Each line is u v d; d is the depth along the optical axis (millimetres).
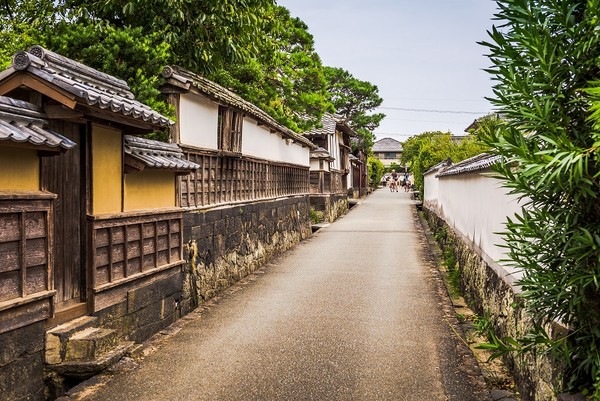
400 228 22875
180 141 8875
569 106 3273
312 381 5629
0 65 7570
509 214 6355
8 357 4598
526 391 5078
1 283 4500
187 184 9070
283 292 10344
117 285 6344
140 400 5070
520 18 3217
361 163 48219
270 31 14797
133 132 6773
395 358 6398
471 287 9203
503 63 3338
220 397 5180
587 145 3168
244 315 8500
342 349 6727
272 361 6242
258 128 14523
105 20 10914
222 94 10578
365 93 48094
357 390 5398
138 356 6297
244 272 12188
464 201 11352
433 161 29641
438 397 5250
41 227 4980
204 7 11195
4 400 4531
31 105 5039
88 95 4980
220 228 10648
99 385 5367
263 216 14469
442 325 7945
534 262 3537
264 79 18391
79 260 5887
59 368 5191
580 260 3305
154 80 8305
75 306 5695
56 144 4703
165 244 7789
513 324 5820
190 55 11547
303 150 21797
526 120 3314
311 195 26375
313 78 21234
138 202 7055
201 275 9414
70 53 8422
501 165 3529
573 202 3391
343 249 16734
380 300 9625
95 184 6000
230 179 11922
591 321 3465
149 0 10578
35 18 11008
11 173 4637
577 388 3803
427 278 11852
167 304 7840
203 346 6812
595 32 2980
